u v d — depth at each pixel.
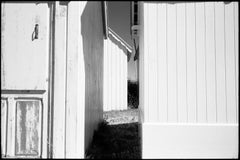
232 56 2.48
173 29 2.52
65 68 2.41
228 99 2.45
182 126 2.43
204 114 2.46
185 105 2.47
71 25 2.43
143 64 2.60
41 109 2.42
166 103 2.48
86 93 2.99
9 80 2.42
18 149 2.41
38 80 2.41
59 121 2.39
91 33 3.57
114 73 8.45
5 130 2.41
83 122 2.70
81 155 2.57
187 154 2.40
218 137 2.40
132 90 10.48
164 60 2.50
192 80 2.48
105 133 3.92
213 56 2.49
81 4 2.59
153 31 2.53
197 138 2.41
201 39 2.50
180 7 2.53
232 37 2.49
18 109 2.43
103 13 5.85
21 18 2.45
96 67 4.45
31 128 2.42
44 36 2.43
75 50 2.41
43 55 2.42
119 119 6.23
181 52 2.50
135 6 4.19
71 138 2.38
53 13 2.45
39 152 2.40
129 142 3.30
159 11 2.54
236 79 2.46
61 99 2.40
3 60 2.43
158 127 2.43
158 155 2.40
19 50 2.43
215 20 2.51
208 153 2.39
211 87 2.47
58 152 2.37
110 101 8.36
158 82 2.50
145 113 2.49
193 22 2.51
